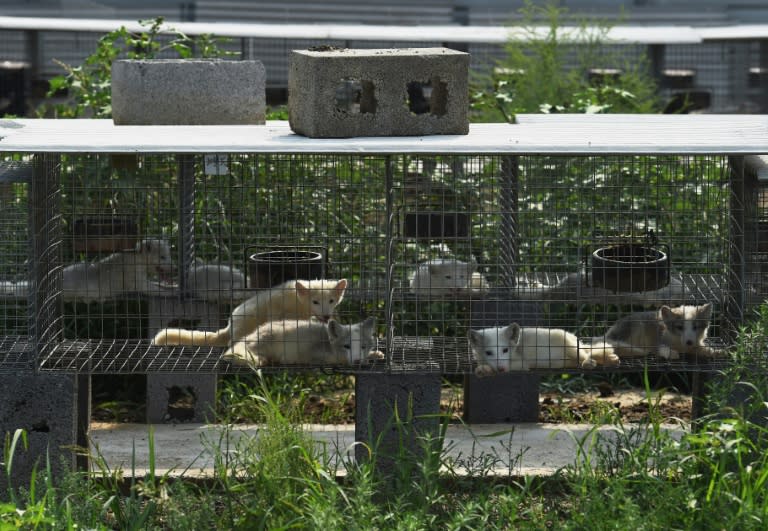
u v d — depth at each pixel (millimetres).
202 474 8211
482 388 9820
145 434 9570
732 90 21891
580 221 9258
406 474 7359
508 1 23891
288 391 10492
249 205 10586
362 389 7918
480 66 20641
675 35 19172
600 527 6785
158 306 9852
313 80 7777
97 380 10914
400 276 10836
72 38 20125
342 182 10781
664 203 10641
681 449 7371
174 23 18578
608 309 10836
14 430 7762
